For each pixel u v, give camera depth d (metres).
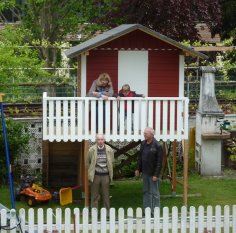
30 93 27.17
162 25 31.09
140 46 21.05
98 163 19.12
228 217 16.20
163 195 21.72
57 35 33.59
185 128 19.66
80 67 21.06
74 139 19.56
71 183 23.56
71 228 15.86
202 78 24.44
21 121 23.94
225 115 25.88
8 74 22.58
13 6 31.64
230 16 34.59
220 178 23.86
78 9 33.38
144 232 16.33
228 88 29.34
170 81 21.22
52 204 20.72
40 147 23.94
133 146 22.23
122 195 21.86
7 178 23.02
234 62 31.64
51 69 29.08
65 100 19.45
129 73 21.11
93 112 19.47
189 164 24.91
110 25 32.38
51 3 32.91
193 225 16.14
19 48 24.92
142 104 19.53
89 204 20.73
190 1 31.17
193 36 31.52
